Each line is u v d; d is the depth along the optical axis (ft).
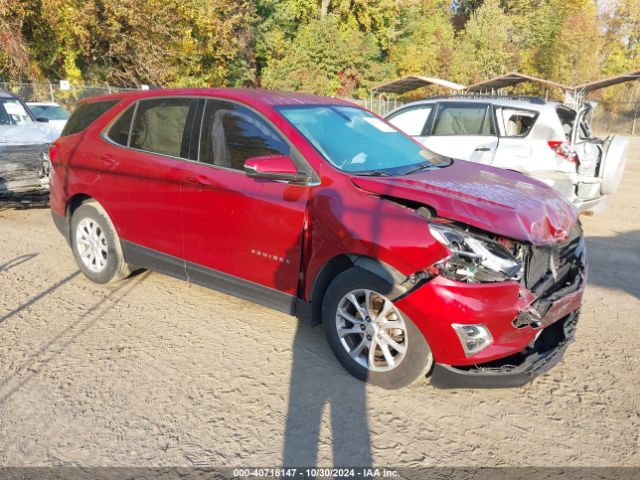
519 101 24.06
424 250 9.48
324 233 10.78
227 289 12.96
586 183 22.13
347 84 128.98
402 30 140.46
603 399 10.53
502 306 9.38
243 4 109.29
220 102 13.06
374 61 134.31
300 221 11.18
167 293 15.52
